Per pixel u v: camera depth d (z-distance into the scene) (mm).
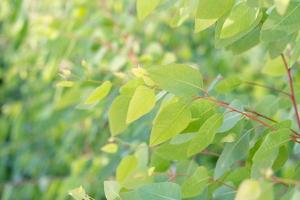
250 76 1586
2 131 2080
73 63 1486
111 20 1549
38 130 1927
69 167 1934
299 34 728
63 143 1816
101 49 1446
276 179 598
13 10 1783
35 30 1585
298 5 682
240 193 537
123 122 721
